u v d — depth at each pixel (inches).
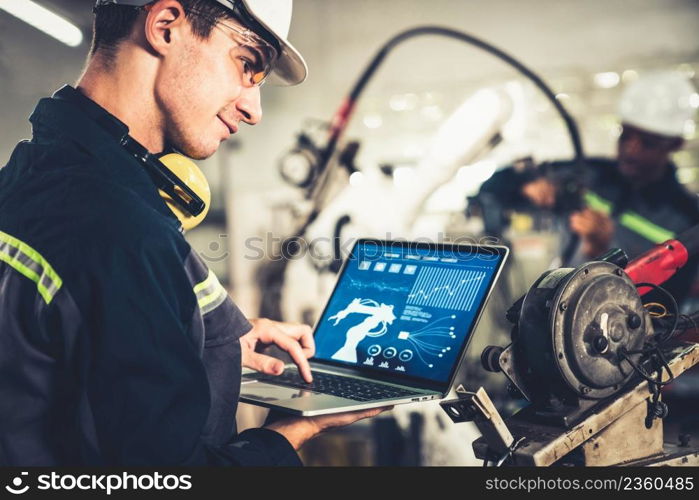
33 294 31.0
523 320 38.1
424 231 135.6
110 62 35.8
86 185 31.7
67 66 136.1
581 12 218.2
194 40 35.5
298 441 38.2
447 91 224.5
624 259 42.2
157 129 37.1
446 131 113.3
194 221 39.3
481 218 133.3
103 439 30.0
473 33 224.2
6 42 128.8
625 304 37.9
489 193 133.0
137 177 34.1
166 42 35.2
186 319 32.6
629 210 137.2
